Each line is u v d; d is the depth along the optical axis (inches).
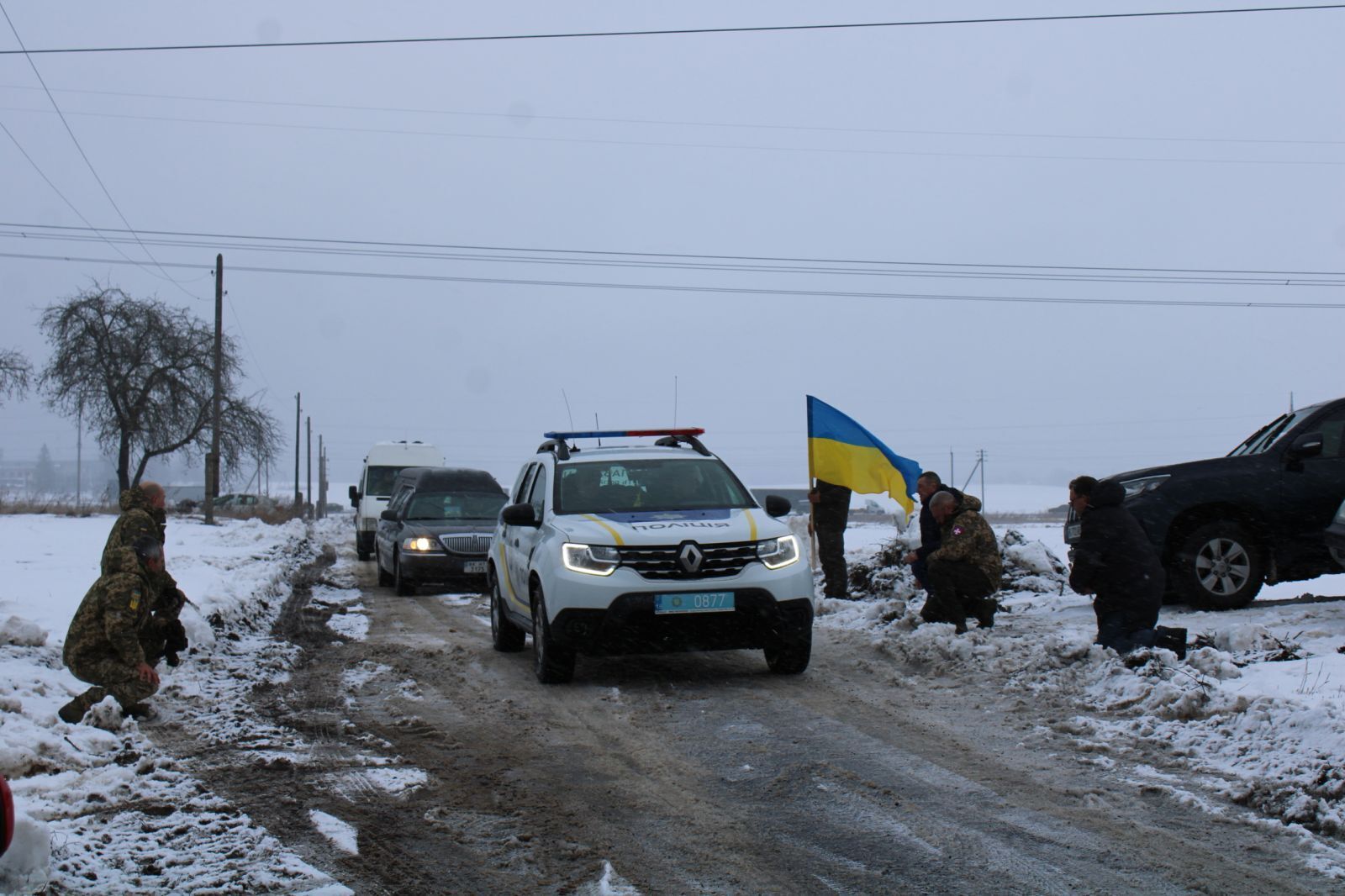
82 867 183.6
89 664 298.0
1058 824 204.4
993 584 392.5
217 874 181.5
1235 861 183.8
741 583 339.3
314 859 191.2
